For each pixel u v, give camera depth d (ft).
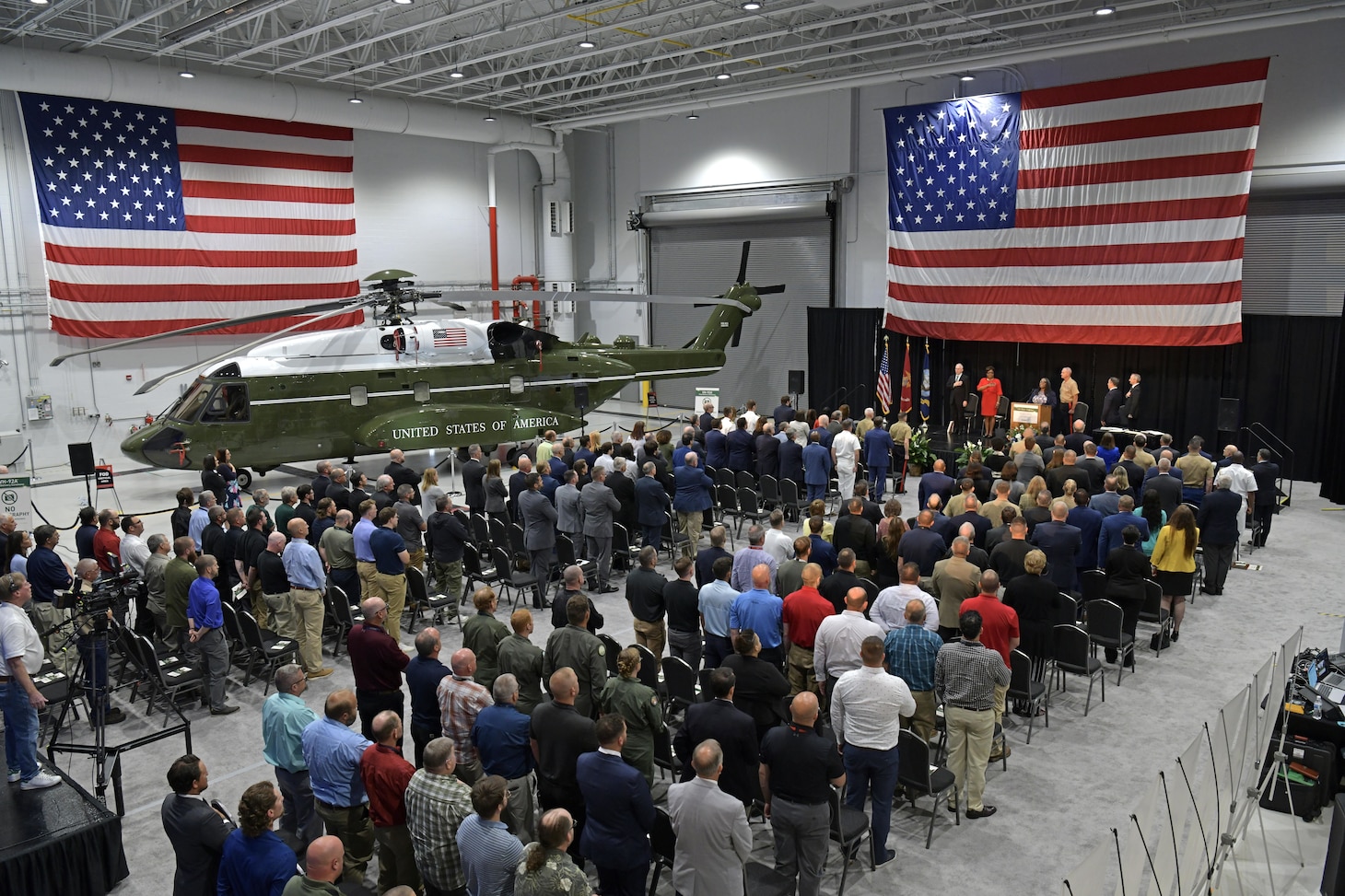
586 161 93.35
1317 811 22.27
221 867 14.52
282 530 35.42
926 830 21.63
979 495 38.88
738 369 85.20
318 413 53.57
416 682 20.85
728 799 15.33
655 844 17.93
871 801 20.80
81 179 63.41
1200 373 58.49
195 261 68.95
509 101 81.10
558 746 17.84
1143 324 57.21
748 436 50.49
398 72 72.54
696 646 26.32
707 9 62.69
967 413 64.44
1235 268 53.72
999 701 22.39
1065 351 63.98
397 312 55.42
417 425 54.90
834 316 74.59
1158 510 33.50
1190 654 31.78
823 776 17.06
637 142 88.48
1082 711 27.66
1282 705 23.18
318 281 75.36
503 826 15.01
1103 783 23.62
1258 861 20.70
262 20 56.49
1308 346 54.19
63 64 58.49
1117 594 29.84
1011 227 61.31
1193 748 16.78
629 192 90.17
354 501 38.60
